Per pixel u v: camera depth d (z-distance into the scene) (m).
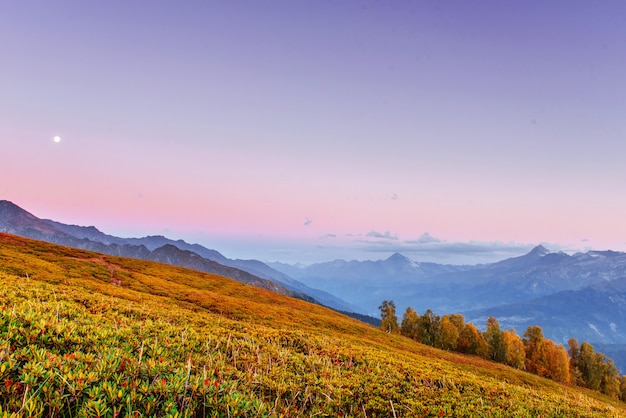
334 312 110.44
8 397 6.87
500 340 123.44
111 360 9.17
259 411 8.70
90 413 6.84
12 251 70.62
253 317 58.91
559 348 116.62
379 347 54.31
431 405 15.69
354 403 14.17
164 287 70.38
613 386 124.62
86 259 88.81
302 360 18.55
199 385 9.00
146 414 7.30
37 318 11.74
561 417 17.41
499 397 19.23
